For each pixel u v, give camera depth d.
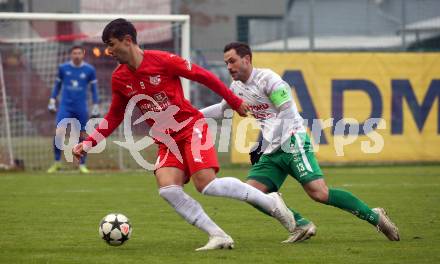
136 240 26.22
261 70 25.44
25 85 59.38
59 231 28.39
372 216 25.25
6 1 72.31
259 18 70.12
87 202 37.91
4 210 34.75
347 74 57.84
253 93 25.55
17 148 58.81
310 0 59.12
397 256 22.64
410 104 58.47
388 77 58.16
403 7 62.00
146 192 42.41
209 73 22.83
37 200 38.66
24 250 24.11
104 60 59.28
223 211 34.34
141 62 22.75
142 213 33.72
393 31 68.69
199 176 22.94
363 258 22.33
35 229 28.92
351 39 69.88
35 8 72.44
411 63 58.31
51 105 53.19
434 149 58.75
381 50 65.31
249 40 69.69
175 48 58.53
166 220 31.47
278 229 28.89
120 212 34.06
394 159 58.44
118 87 23.39
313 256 22.66
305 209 34.97
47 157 58.97
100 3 73.44
